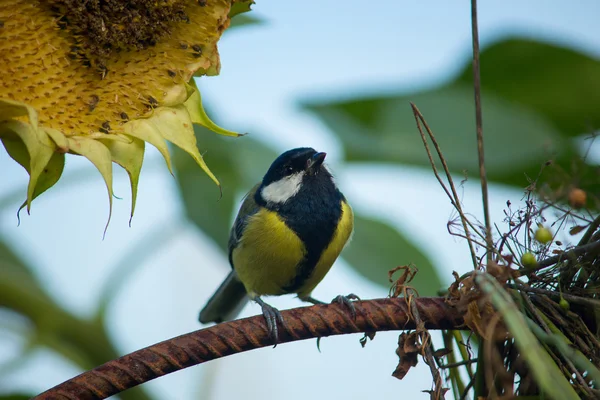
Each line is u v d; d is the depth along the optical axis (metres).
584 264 5.19
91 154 5.23
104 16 5.59
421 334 5.35
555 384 4.27
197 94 5.89
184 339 5.21
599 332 5.16
